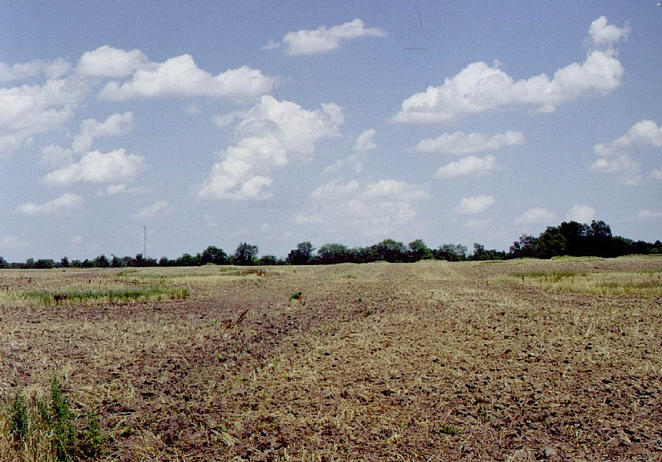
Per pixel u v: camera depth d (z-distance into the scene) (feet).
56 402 31.96
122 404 36.42
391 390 38.32
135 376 43.04
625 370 43.88
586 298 96.99
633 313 75.25
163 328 65.67
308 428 32.35
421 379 41.24
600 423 33.27
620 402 36.55
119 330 64.90
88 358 48.91
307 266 344.69
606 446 30.35
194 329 65.72
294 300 102.73
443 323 66.44
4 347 53.72
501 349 51.11
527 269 216.13
